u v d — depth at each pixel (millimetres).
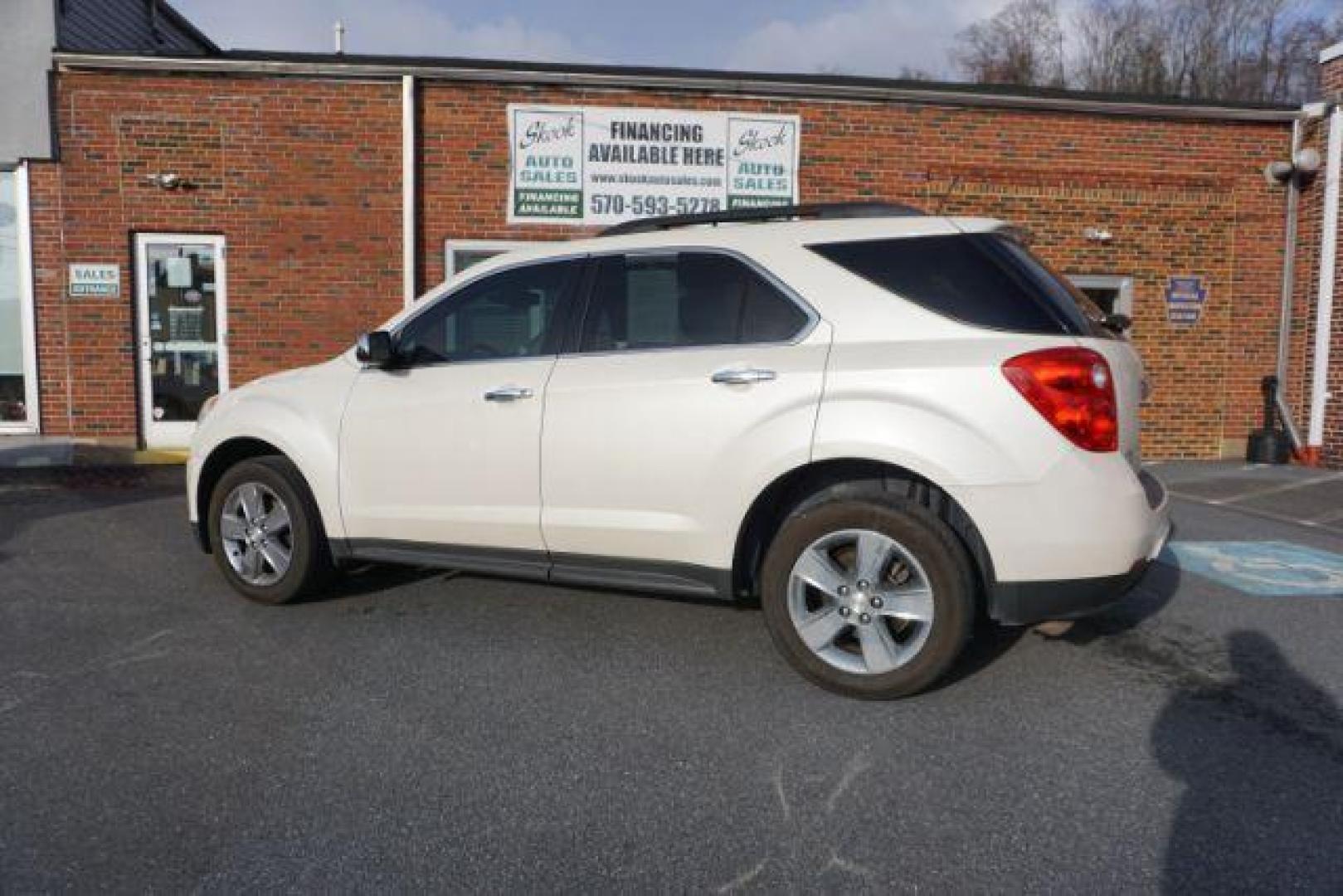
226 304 10398
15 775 3113
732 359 3912
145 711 3621
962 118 10961
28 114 10078
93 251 10242
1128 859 2674
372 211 10414
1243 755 3326
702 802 2979
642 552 4086
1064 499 3484
